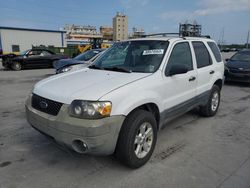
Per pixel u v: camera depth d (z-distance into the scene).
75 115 2.91
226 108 6.57
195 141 4.33
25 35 44.97
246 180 3.12
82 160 3.59
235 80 10.03
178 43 4.33
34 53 18.19
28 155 3.74
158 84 3.62
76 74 3.88
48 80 3.74
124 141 3.13
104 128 2.89
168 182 3.08
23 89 9.25
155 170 3.35
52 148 3.97
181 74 4.18
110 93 3.01
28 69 18.08
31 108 3.44
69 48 38.75
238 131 4.85
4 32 42.78
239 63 10.23
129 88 3.21
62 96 3.07
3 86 9.98
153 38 4.43
